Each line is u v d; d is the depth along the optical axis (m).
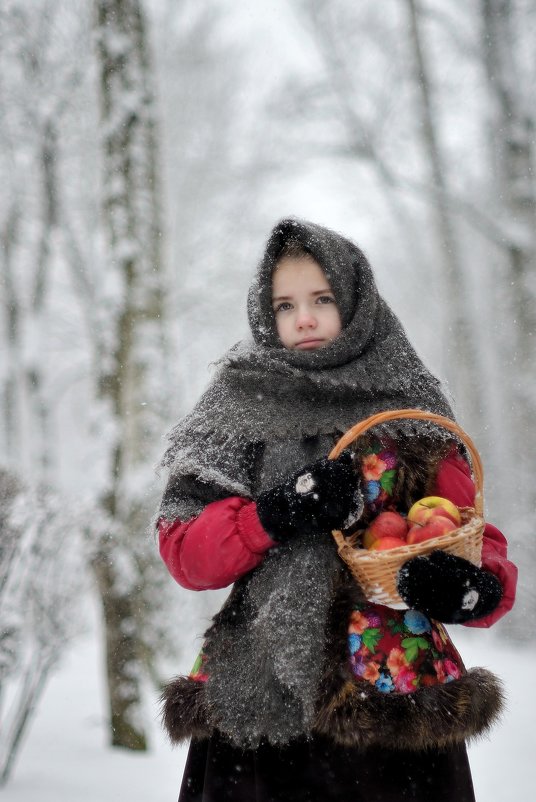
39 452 56.16
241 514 6.50
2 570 14.73
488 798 15.45
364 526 6.81
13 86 46.59
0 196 52.25
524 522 39.38
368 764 6.27
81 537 16.22
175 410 20.86
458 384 55.00
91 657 29.03
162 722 6.96
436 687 6.26
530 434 41.28
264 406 6.93
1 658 14.72
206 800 6.71
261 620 6.36
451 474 7.09
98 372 20.94
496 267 51.34
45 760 17.31
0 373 59.50
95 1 21.30
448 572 5.95
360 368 6.98
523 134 42.84
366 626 6.38
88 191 50.75
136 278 20.83
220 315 52.75
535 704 23.27
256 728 6.27
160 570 20.59
